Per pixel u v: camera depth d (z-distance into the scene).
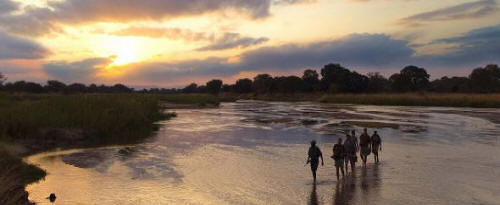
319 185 17.23
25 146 26.39
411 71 165.50
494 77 147.00
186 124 45.25
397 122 47.19
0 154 18.72
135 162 22.59
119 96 48.41
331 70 166.12
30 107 33.56
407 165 21.22
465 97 85.25
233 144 29.55
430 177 18.42
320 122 48.25
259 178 18.69
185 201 15.17
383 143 29.67
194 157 24.17
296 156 24.45
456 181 17.62
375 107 84.38
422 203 14.52
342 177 18.62
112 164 22.05
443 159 22.94
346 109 77.25
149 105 53.94
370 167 20.81
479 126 41.97
